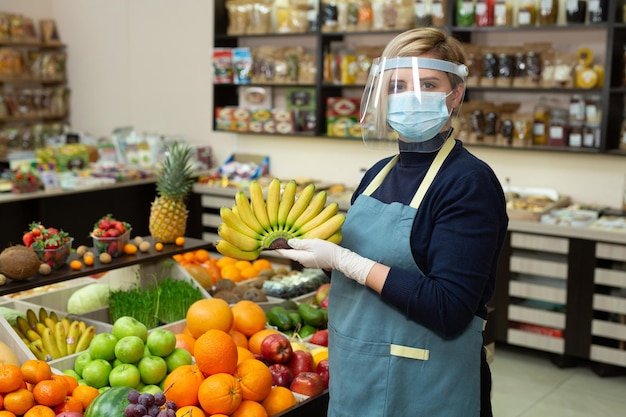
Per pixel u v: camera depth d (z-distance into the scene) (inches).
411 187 71.2
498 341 190.4
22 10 298.8
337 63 230.2
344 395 72.7
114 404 78.9
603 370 176.7
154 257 117.5
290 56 237.8
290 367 101.1
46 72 300.2
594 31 196.1
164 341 92.7
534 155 206.1
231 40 256.1
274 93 256.4
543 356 191.3
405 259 68.9
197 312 102.1
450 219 66.4
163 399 75.7
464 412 70.4
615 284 170.2
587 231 171.8
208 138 273.7
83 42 304.2
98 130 305.6
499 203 68.4
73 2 304.2
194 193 245.9
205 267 145.9
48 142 288.7
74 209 227.8
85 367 92.0
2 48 293.6
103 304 122.9
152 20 281.7
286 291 136.3
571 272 175.6
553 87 194.7
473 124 207.5
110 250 113.3
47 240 104.3
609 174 196.4
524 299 190.4
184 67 275.6
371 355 70.8
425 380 69.5
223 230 70.8
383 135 73.6
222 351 87.3
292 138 252.4
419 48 69.0
